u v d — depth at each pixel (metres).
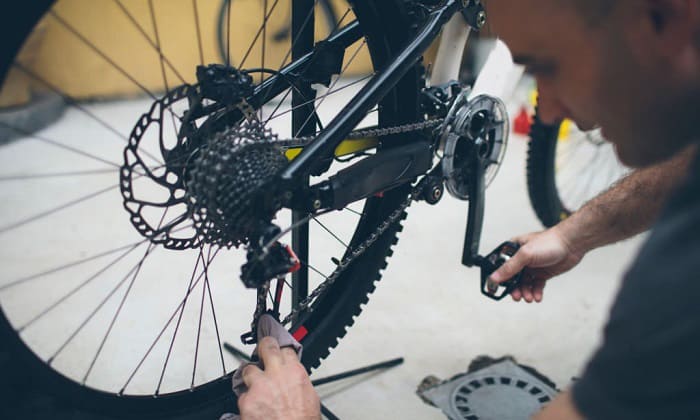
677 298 0.49
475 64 1.37
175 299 1.61
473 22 1.16
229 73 0.98
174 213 1.96
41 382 1.05
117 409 1.12
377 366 1.44
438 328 1.58
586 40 0.62
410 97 1.15
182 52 2.61
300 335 1.22
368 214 1.25
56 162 2.17
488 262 1.27
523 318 1.62
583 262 1.84
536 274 1.25
